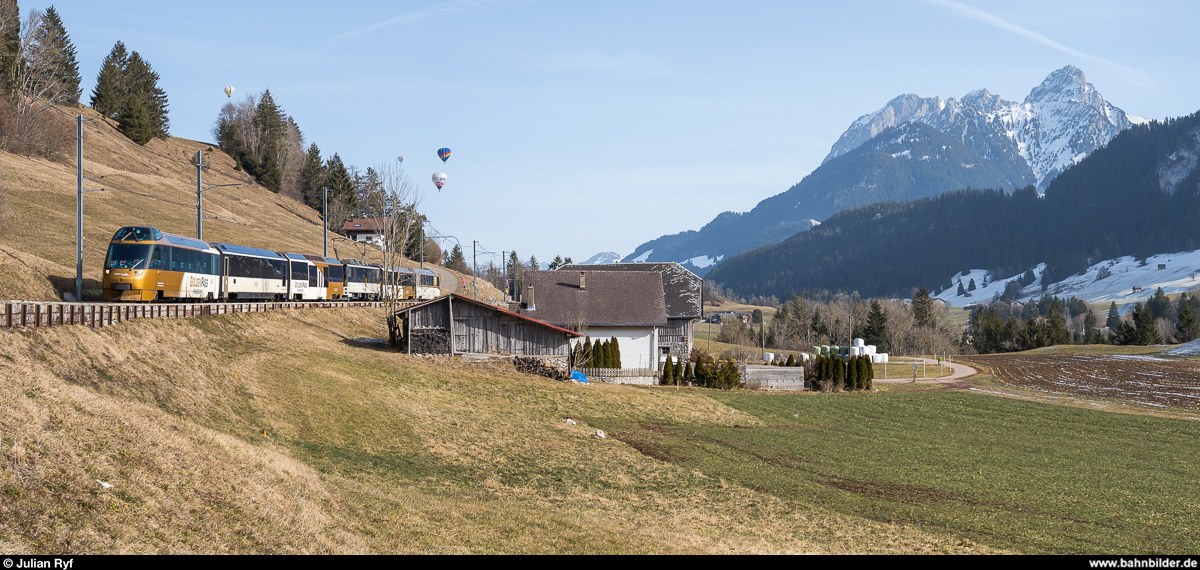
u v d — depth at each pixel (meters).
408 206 61.09
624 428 36.75
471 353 47.97
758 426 41.56
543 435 32.16
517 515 19.09
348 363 39.47
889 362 97.19
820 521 21.83
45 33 112.25
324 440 25.64
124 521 12.65
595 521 19.48
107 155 118.81
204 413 24.33
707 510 22.33
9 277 40.97
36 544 11.17
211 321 37.50
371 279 75.31
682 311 68.38
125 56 165.12
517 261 185.38
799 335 149.12
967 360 108.38
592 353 56.56
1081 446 40.22
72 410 16.23
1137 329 148.12
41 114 102.75
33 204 72.38
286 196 169.88
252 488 15.79
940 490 27.58
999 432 44.62
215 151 171.62
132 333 28.47
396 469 23.38
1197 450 40.28
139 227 41.31
